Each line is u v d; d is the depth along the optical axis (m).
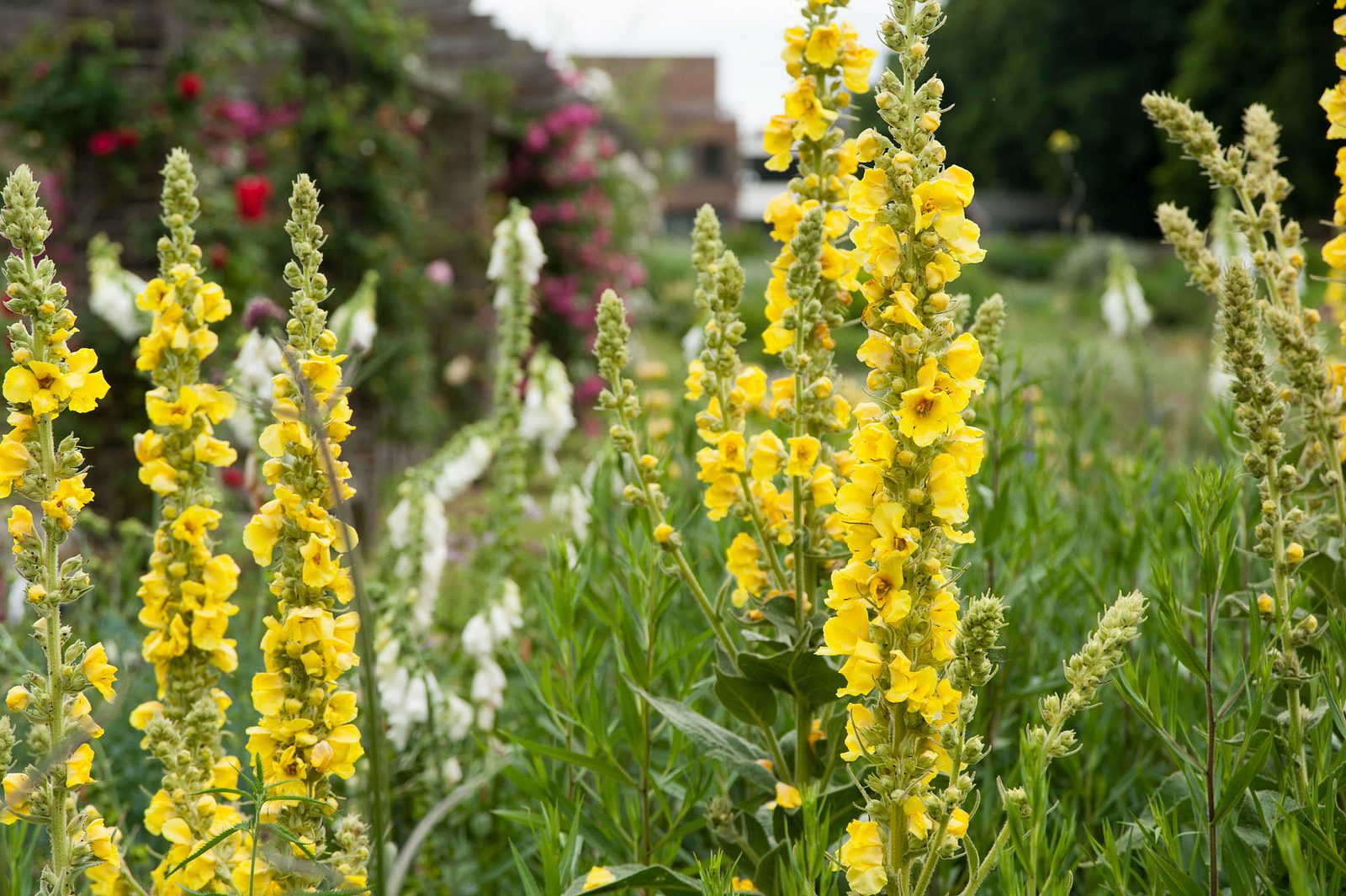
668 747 2.56
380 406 8.16
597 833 2.19
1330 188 25.55
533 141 10.82
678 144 19.11
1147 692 1.67
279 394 1.62
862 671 1.43
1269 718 1.79
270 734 1.66
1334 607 1.88
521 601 3.62
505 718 3.42
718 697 1.89
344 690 1.72
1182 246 2.17
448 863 2.64
